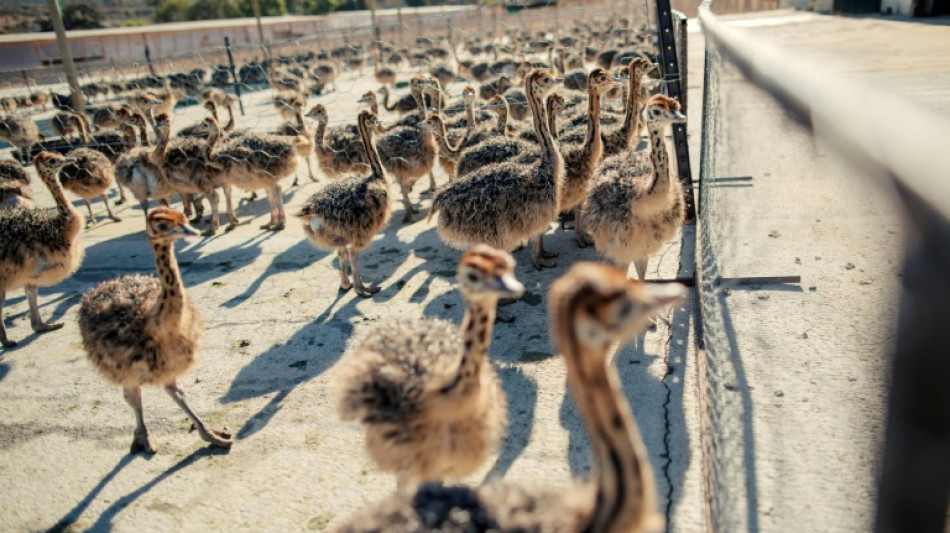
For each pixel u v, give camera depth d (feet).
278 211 11.02
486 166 7.79
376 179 8.48
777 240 8.14
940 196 0.64
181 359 5.40
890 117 0.81
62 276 8.02
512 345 6.81
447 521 2.89
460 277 3.66
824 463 4.72
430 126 10.75
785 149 10.78
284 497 5.08
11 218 7.65
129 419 6.29
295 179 13.83
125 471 5.54
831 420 5.13
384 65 28.37
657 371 6.04
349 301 8.23
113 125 21.33
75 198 14.29
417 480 4.26
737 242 8.17
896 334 1.14
